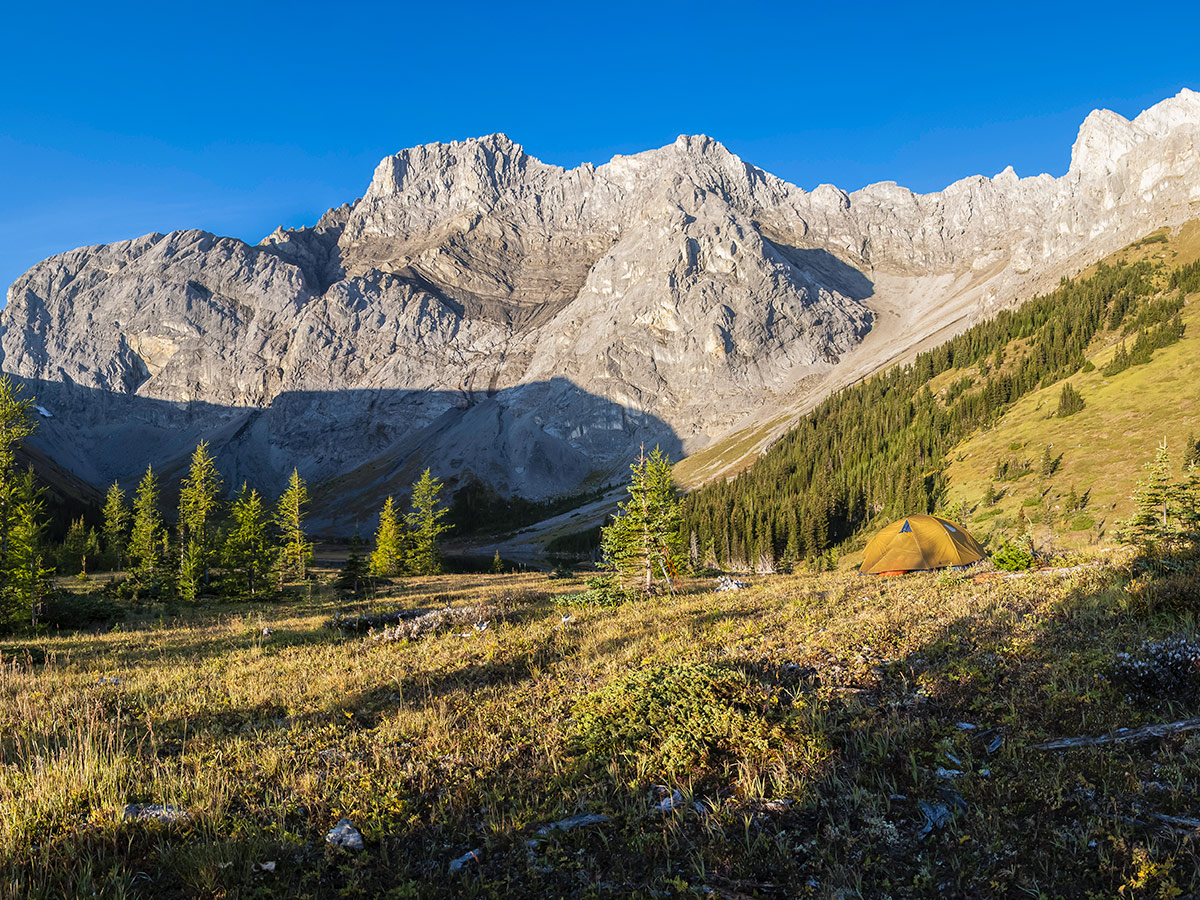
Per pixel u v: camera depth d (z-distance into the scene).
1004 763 5.62
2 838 5.04
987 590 13.94
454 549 182.50
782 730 6.72
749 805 5.45
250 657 15.85
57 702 10.77
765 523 107.12
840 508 108.25
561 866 4.86
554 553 160.12
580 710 8.05
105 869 4.86
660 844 5.00
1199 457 59.81
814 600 15.69
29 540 28.44
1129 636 8.09
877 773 5.77
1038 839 4.59
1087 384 104.19
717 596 20.67
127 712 10.34
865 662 8.79
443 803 5.88
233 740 8.23
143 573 44.78
